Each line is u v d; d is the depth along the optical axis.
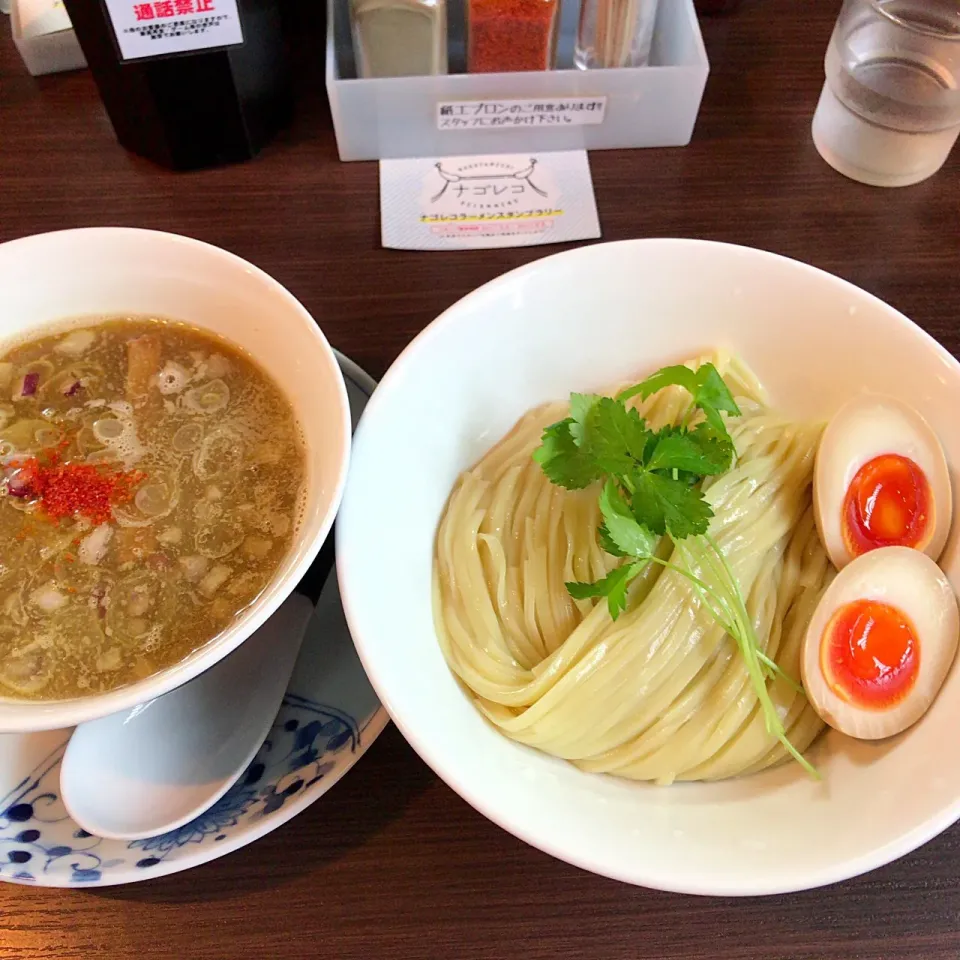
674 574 0.35
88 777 0.31
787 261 0.36
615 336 0.38
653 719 0.34
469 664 0.34
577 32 0.47
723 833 0.30
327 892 0.32
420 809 0.33
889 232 0.45
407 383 0.34
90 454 0.35
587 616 0.35
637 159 0.47
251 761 0.32
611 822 0.30
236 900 0.31
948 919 0.31
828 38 0.50
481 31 0.43
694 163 0.47
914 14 0.45
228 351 0.36
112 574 0.33
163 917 0.31
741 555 0.36
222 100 0.43
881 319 0.35
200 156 0.45
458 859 0.32
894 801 0.29
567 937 0.31
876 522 0.34
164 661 0.32
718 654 0.35
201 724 0.32
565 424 0.34
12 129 0.46
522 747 0.33
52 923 0.31
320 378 0.33
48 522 0.33
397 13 0.43
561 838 0.28
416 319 0.42
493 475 0.38
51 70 0.48
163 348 0.36
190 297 0.35
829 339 0.37
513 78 0.44
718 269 0.36
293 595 0.34
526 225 0.44
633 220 0.45
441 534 0.36
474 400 0.37
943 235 0.45
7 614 0.32
